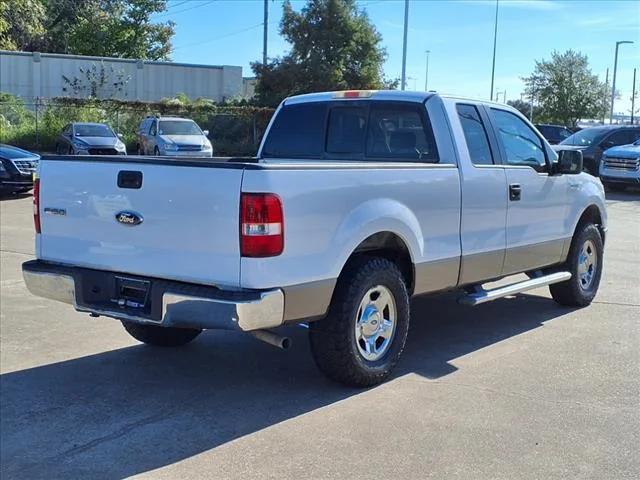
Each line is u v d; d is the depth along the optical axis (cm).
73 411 472
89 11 5397
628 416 459
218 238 428
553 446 415
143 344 620
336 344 479
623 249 1138
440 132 567
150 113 3341
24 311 717
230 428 443
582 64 5303
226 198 423
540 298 793
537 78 5409
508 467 389
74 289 488
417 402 482
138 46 5578
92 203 481
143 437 432
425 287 545
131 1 5491
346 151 627
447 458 399
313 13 4312
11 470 392
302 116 663
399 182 505
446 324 684
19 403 485
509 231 618
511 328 668
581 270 741
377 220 484
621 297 799
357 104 623
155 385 520
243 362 574
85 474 387
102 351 600
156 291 447
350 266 487
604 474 382
